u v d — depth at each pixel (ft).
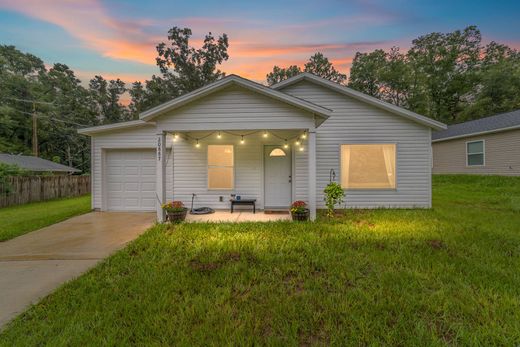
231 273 9.87
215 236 14.79
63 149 91.09
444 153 48.93
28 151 77.30
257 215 21.72
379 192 24.17
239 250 12.38
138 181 24.98
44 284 9.43
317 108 17.60
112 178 24.99
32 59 87.86
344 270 10.04
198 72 79.61
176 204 19.17
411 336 6.26
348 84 83.87
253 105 18.12
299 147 24.36
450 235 14.51
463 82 77.30
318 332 6.57
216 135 24.56
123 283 9.14
